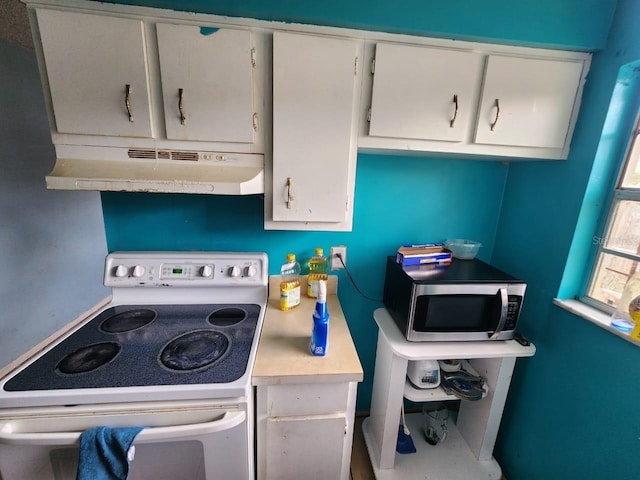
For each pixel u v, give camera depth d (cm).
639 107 96
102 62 84
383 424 126
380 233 144
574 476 105
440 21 91
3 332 101
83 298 129
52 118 87
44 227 114
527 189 131
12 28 95
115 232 131
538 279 124
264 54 91
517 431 134
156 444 80
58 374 79
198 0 82
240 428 79
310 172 99
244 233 136
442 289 108
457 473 131
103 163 91
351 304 150
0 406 70
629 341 88
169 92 88
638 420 86
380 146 101
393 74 95
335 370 86
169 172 91
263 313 116
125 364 84
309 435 90
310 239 140
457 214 147
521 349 114
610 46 97
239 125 93
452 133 101
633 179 99
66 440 70
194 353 90
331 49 91
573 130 108
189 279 119
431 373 124
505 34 94
